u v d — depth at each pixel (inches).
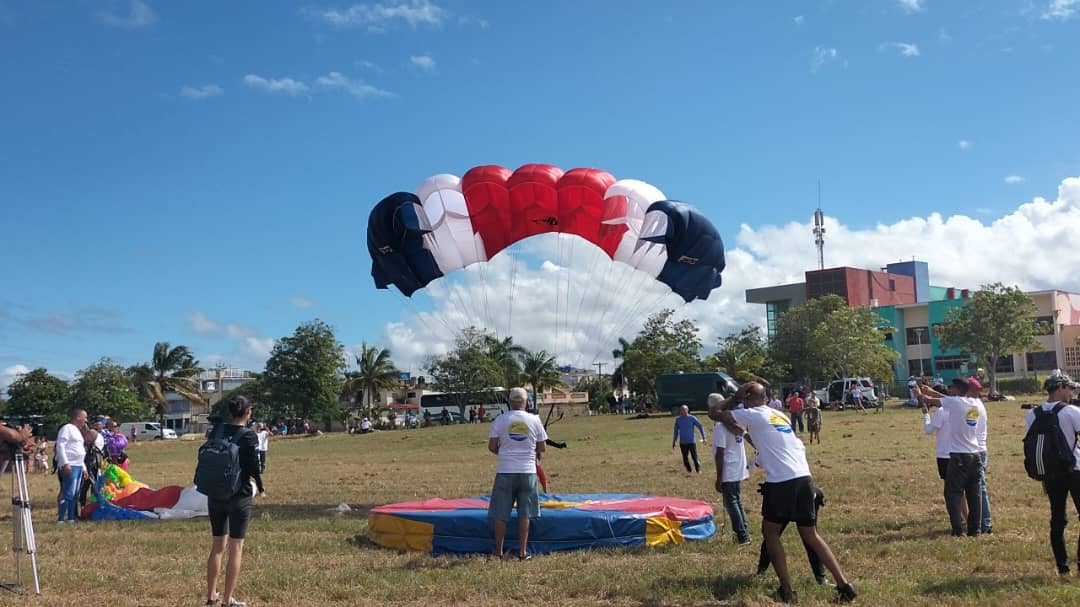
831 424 1526.8
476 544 406.9
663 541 404.8
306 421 2623.0
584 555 382.0
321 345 2787.9
